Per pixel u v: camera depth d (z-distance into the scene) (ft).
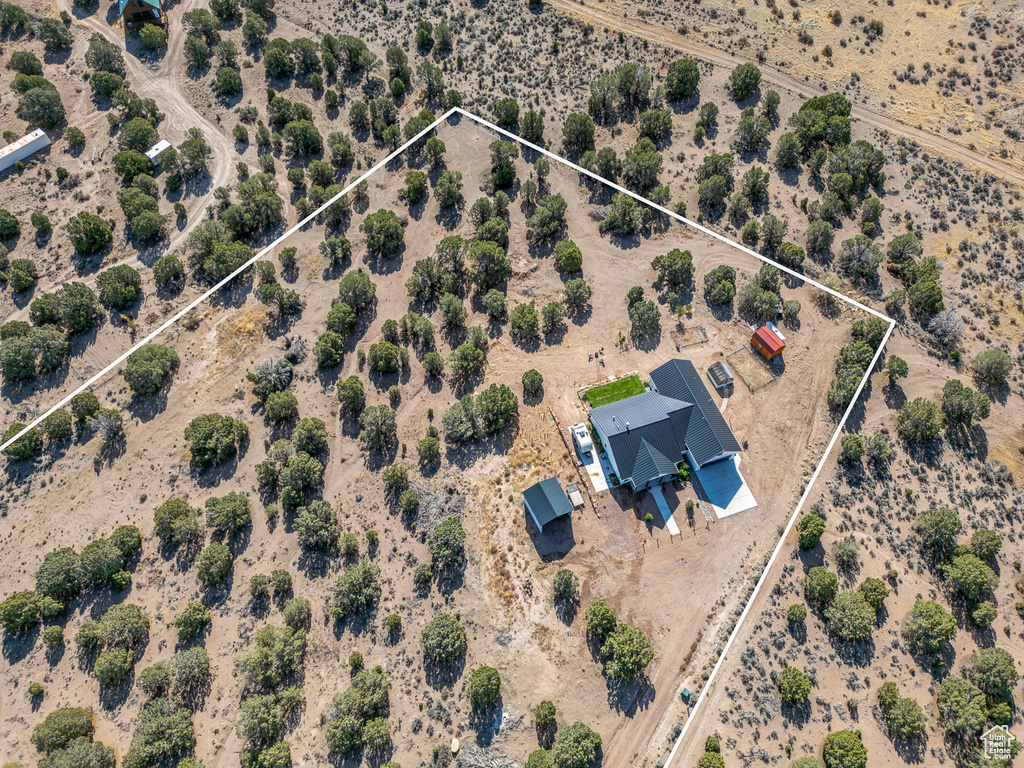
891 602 279.08
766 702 258.78
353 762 251.19
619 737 255.29
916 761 245.65
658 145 434.71
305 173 429.38
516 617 279.90
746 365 346.74
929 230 388.98
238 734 257.34
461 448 324.19
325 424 334.44
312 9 515.50
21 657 276.21
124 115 454.40
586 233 400.26
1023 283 365.81
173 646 278.26
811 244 385.09
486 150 437.17
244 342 363.76
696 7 504.43
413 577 290.56
